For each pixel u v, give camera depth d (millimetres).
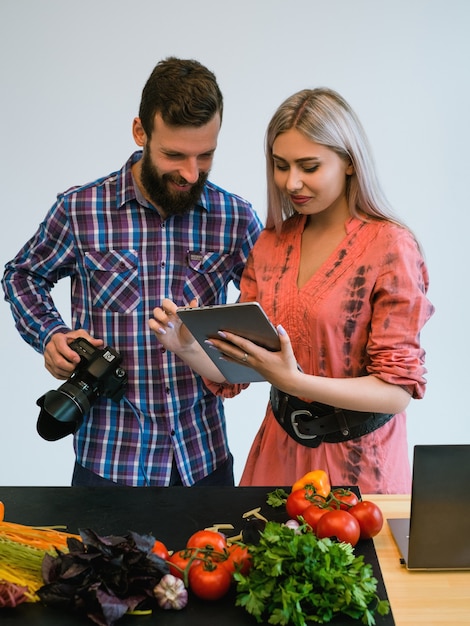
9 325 3689
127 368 2393
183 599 1523
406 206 3527
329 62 3449
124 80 3494
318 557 1535
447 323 3609
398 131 3475
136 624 1496
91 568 1521
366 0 3398
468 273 3562
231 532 1782
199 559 1582
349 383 2037
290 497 1812
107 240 2373
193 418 2436
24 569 1593
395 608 1568
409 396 2090
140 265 2377
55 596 1510
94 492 1956
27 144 3557
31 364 3717
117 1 3439
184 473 2418
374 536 1781
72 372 2244
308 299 2113
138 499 1924
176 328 2184
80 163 3568
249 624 1499
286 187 2066
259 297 2230
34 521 1824
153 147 2137
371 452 2137
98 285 2387
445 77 3428
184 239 2389
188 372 2402
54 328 2398
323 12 3418
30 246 2467
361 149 2064
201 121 2064
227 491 1954
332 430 2135
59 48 3477
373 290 2084
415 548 1672
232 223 2422
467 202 3514
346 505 1785
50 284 2502
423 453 1655
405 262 2059
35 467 3793
